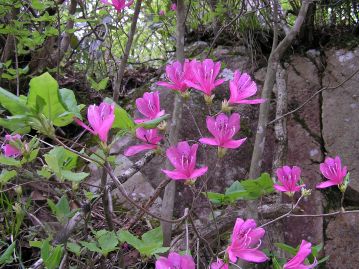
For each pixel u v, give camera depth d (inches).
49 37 104.0
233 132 43.3
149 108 46.8
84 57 118.0
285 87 98.4
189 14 111.7
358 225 80.8
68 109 36.6
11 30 85.7
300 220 82.5
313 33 104.6
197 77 46.1
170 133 63.2
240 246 42.9
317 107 95.6
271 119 96.3
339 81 98.1
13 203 70.7
